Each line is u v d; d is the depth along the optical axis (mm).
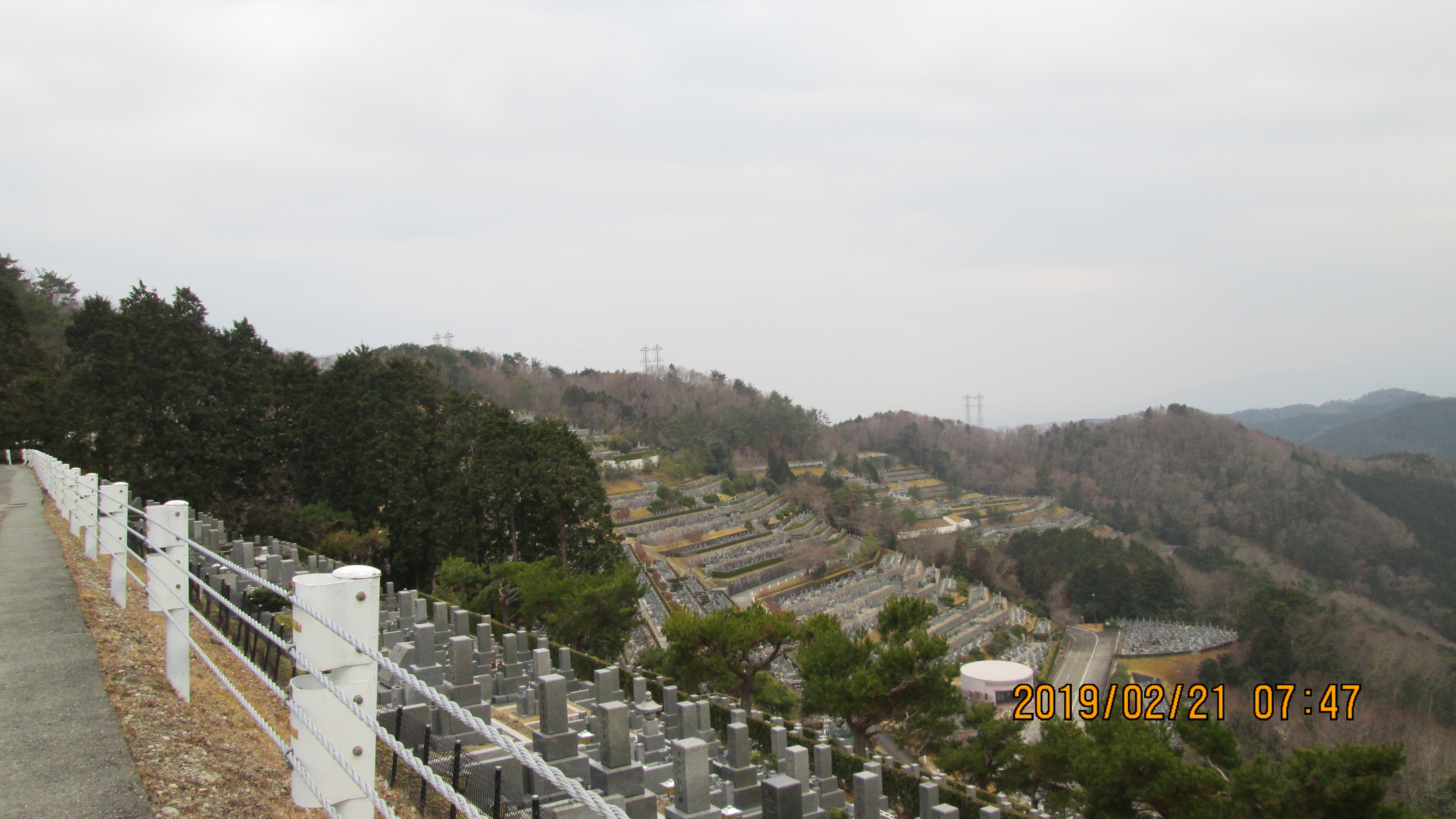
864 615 82062
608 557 49531
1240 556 141875
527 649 23797
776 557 97625
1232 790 17812
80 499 16625
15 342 53156
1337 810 16406
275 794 6699
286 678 13383
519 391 150875
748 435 167000
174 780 6227
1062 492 191000
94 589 12312
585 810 8328
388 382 52062
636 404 177000
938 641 25188
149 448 45531
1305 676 70625
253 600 18812
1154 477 189125
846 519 120500
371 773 4801
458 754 7484
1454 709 64688
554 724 12305
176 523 8797
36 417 49812
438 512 48000
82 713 7102
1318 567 141250
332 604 4559
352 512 49906
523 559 51469
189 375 46375
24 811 5367
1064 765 22453
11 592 11555
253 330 55844
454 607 24016
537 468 48656
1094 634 97688
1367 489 171875
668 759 17953
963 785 24281
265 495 51781
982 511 165500
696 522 106875
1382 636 74438
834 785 18062
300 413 51969
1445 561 142500
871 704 25750
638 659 37500
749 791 16109
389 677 16422
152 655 9508
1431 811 45375
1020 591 106125
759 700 34750
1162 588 103438
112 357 45188
